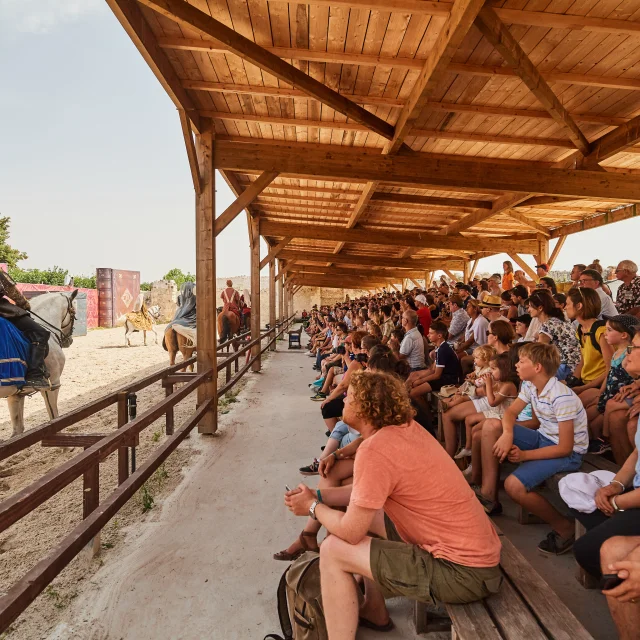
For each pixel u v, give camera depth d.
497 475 3.15
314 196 9.63
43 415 6.90
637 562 1.58
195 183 5.32
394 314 9.45
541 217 11.42
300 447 5.05
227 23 3.75
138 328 17.95
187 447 5.09
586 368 3.72
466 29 3.24
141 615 2.38
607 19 3.54
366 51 4.04
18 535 3.29
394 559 1.76
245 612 2.41
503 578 1.90
